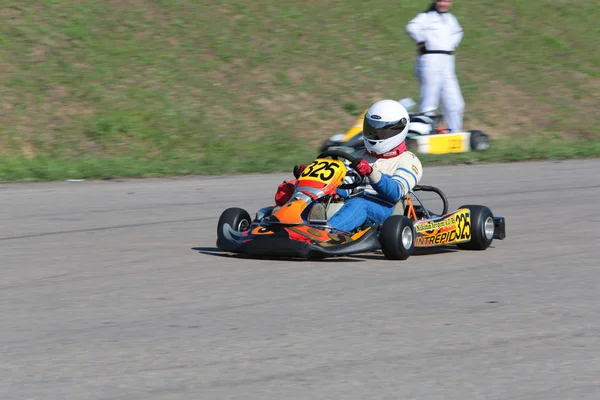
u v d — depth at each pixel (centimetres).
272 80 4350
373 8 5250
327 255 1462
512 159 3469
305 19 4969
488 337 1023
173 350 973
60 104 3753
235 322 1094
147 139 3669
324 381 867
